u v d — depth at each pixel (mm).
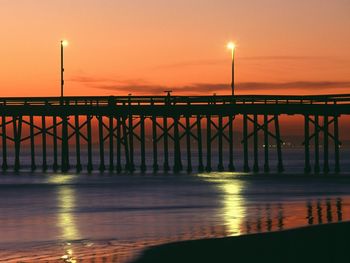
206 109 92438
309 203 58031
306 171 96125
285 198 62531
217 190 70938
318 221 46312
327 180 84750
